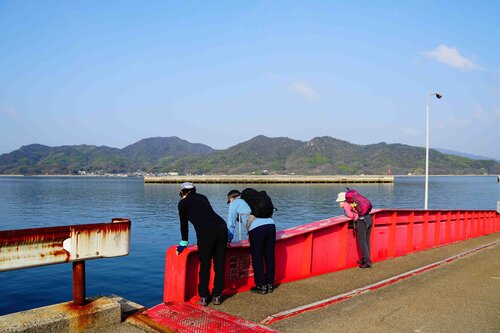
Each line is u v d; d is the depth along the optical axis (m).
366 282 7.90
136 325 5.29
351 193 9.29
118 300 6.11
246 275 7.25
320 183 141.75
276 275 7.66
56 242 4.78
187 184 6.37
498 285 8.02
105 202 62.62
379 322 5.78
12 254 4.42
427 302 6.77
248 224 6.92
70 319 4.89
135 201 64.69
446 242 14.81
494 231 20.73
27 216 42.84
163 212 47.00
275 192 92.38
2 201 64.12
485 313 6.24
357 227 9.23
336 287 7.48
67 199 69.19
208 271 6.16
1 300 14.17
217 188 112.31
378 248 10.43
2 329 4.45
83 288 5.26
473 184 171.50
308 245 8.28
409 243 11.85
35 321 4.69
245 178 138.75
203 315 5.59
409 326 5.64
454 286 7.90
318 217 42.56
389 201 73.19
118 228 5.29
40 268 18.89
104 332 5.03
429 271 9.23
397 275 8.54
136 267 18.95
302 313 6.07
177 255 6.33
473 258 11.27
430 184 167.50
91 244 5.07
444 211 14.45
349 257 9.38
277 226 34.94
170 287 6.41
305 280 7.98
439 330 5.53
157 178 143.12
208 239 6.10
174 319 5.45
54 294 14.90
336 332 5.36
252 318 5.75
